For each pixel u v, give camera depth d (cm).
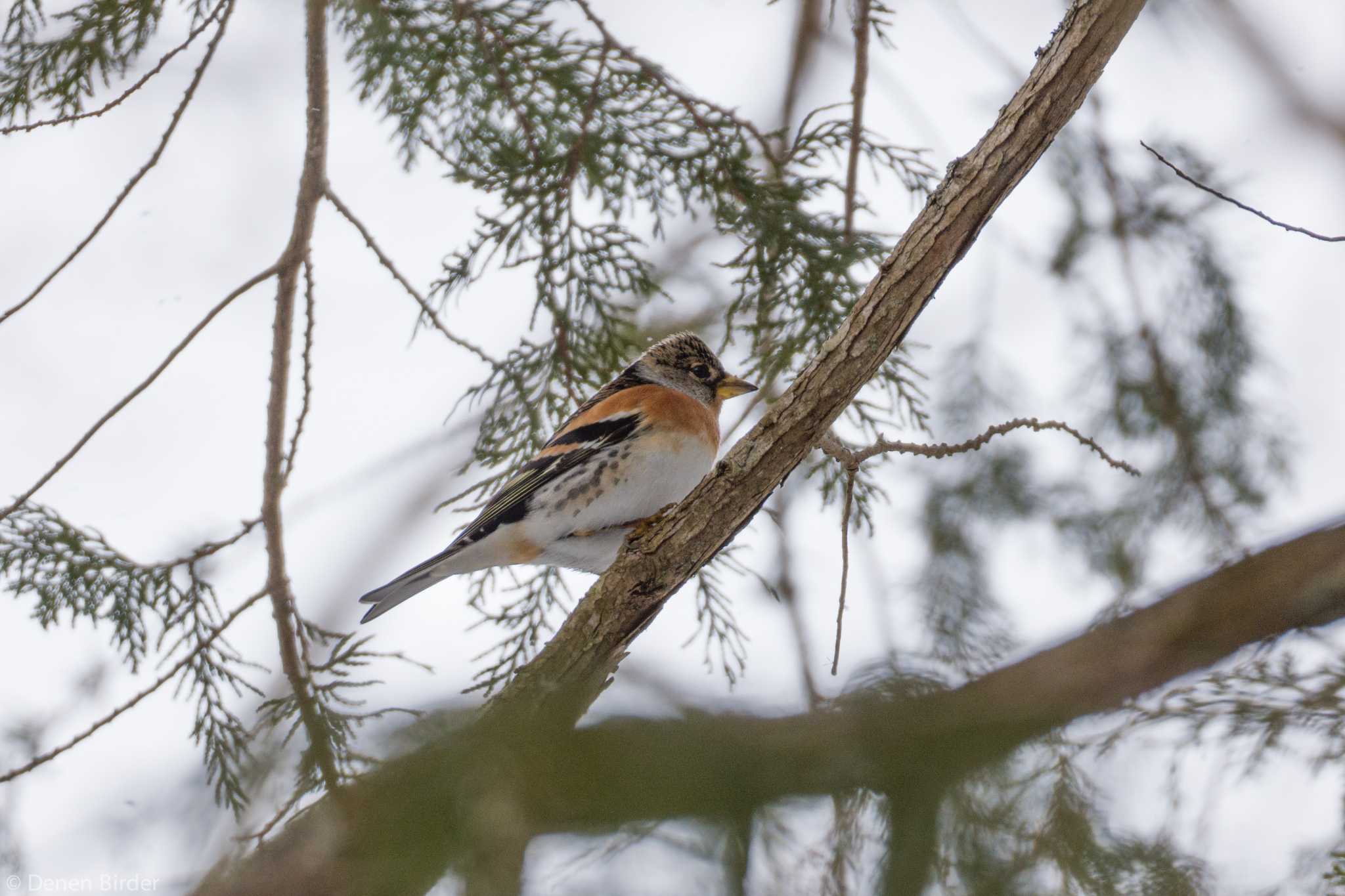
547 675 911
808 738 578
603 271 1131
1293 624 873
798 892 543
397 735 602
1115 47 778
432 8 1030
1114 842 654
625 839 537
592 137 1070
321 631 1028
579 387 1198
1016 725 616
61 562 1003
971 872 572
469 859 539
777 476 885
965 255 830
